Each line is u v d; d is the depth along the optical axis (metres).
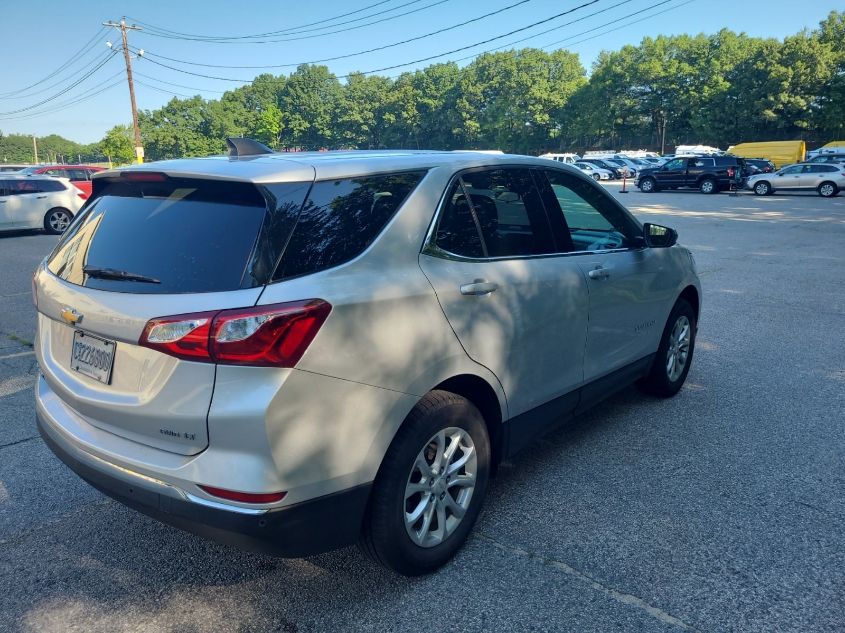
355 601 2.62
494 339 2.90
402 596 2.65
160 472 2.24
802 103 61.66
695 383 5.19
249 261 2.21
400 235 2.60
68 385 2.59
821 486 3.54
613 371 3.92
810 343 6.34
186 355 2.14
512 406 3.10
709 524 3.17
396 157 2.84
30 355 6.07
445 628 2.47
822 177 30.09
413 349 2.51
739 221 19.34
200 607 2.59
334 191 2.48
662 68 74.56
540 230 3.38
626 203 27.06
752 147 45.69
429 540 2.72
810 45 61.69
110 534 3.12
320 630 2.46
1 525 3.19
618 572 2.79
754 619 2.51
